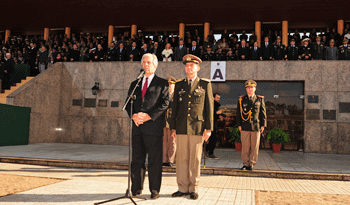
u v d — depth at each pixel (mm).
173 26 16797
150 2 13844
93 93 12398
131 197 3242
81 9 15031
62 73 13031
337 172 5805
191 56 4031
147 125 3652
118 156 7773
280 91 11312
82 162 6359
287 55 11469
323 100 10734
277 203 3615
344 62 10703
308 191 4422
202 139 3902
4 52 16219
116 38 15727
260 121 5973
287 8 13648
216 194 4027
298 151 10969
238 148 10633
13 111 10531
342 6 13203
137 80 3783
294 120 11117
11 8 15258
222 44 13320
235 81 11609
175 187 4445
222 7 13969
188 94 3969
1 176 4906
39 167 6188
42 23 17203
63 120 12789
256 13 14398
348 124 10445
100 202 3213
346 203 3684
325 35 13234
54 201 3342
